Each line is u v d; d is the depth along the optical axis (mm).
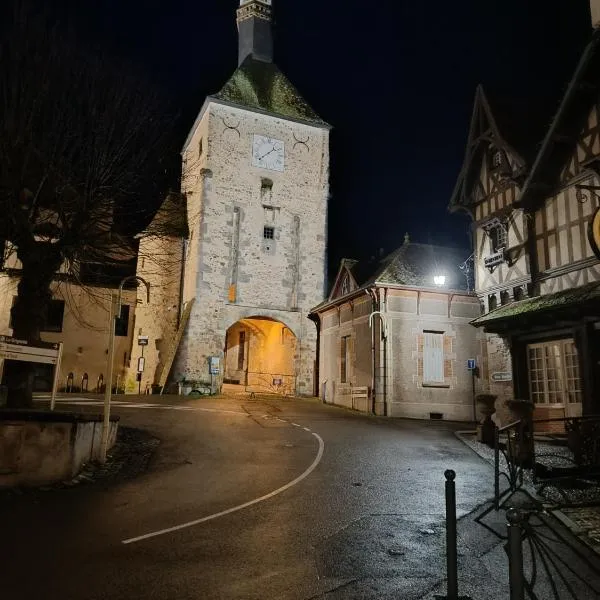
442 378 19484
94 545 5863
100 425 10102
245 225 26750
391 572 5316
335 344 23281
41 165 11930
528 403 11133
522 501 7512
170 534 6277
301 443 12227
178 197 30094
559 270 13039
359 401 20141
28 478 8422
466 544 6102
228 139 27188
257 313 26141
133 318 29234
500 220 15156
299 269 27344
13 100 11305
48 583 4832
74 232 11930
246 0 31984
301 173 28359
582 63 12031
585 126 12617
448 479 4723
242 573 5199
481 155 16312
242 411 17828
